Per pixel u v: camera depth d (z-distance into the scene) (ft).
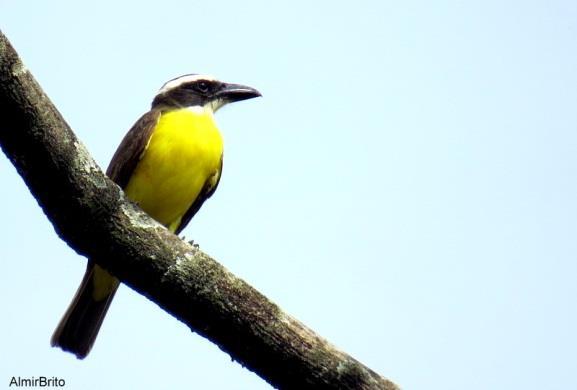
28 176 28.04
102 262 29.53
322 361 28.37
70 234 29.17
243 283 29.01
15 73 26.18
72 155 27.94
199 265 28.94
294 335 28.53
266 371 28.94
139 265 29.04
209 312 28.76
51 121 27.30
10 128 26.84
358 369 28.50
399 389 28.60
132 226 28.96
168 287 28.94
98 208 28.60
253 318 28.55
